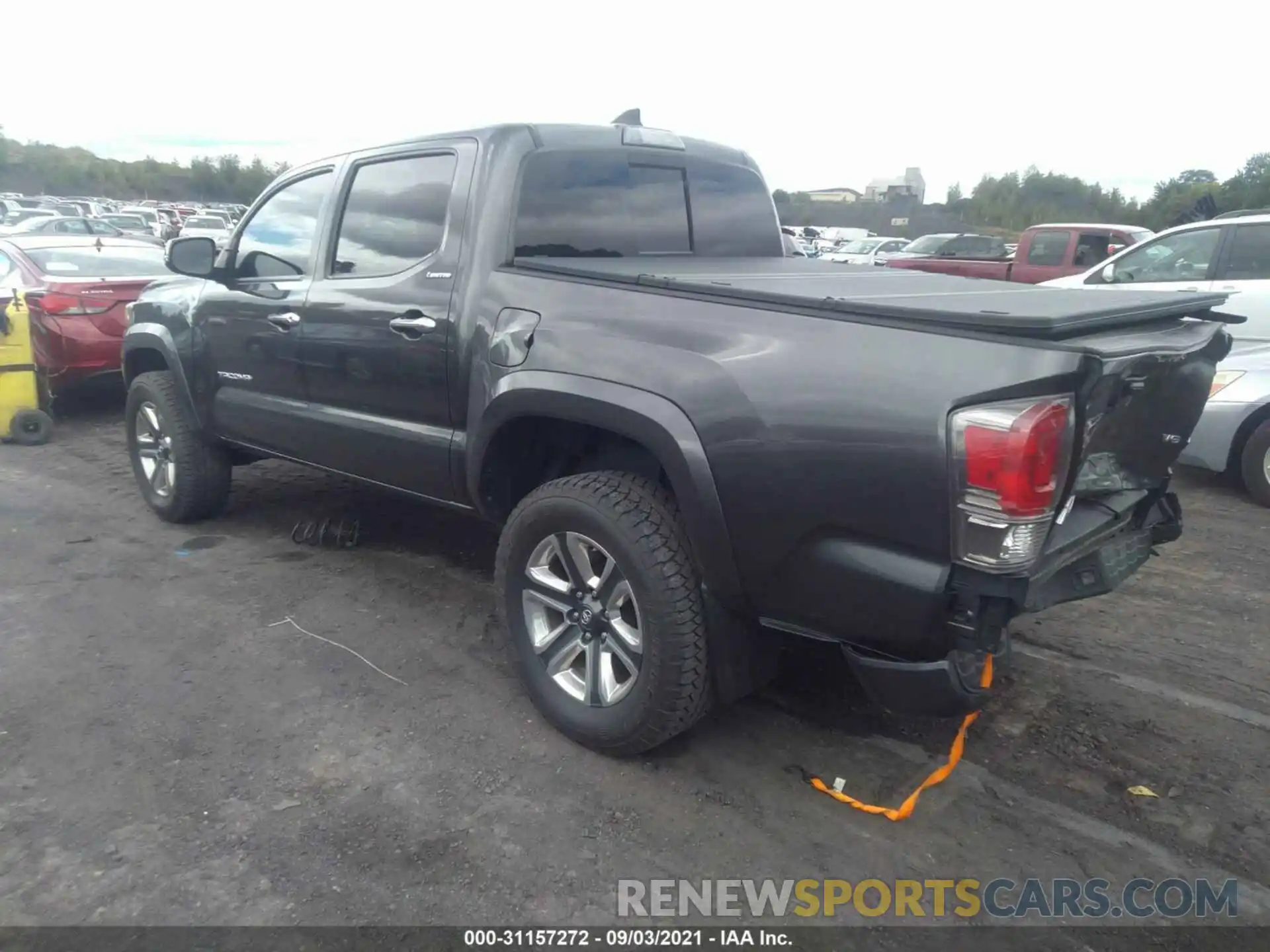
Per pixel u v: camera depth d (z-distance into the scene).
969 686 2.57
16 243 8.59
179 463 5.27
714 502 2.76
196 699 3.59
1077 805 3.02
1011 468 2.28
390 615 4.32
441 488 3.85
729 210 4.43
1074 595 2.84
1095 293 3.06
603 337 3.04
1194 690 3.73
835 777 3.14
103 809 2.93
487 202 3.56
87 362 7.97
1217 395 6.20
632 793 3.04
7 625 4.18
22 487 6.29
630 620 3.15
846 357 2.54
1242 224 8.43
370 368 3.96
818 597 2.67
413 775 3.12
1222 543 5.43
